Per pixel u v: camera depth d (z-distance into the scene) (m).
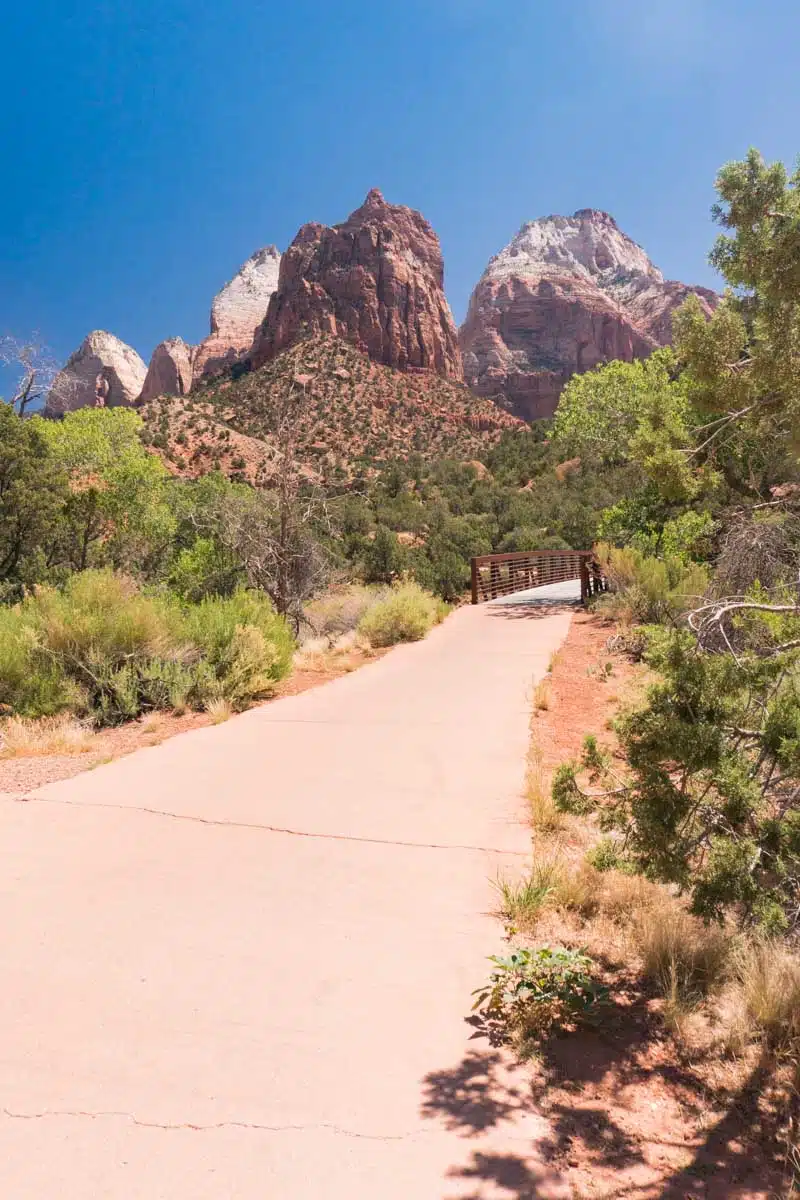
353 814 5.14
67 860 4.39
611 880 4.11
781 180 4.56
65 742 7.33
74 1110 2.35
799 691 3.63
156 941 3.44
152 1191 2.03
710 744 3.31
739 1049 2.79
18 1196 2.01
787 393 4.92
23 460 24.78
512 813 5.16
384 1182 2.08
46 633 9.27
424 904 3.83
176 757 6.70
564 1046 2.80
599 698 8.89
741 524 10.32
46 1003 2.94
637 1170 2.18
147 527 27.92
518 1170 2.13
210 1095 2.42
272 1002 2.96
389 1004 2.96
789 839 3.41
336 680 10.52
